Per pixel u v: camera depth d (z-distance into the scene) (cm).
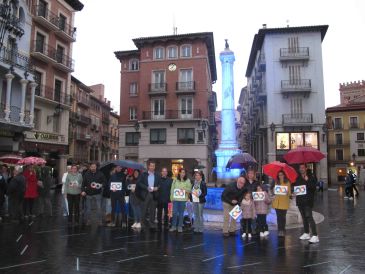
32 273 614
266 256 748
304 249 816
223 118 2158
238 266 668
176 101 4256
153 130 4269
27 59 2806
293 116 4188
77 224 1173
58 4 3384
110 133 7456
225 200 982
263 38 4475
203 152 4084
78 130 5584
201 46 4266
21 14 2850
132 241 906
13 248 819
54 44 3344
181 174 1059
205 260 713
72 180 1184
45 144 3122
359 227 1171
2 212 1350
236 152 2077
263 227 977
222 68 2197
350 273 620
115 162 1185
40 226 1139
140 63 4416
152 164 1115
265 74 4434
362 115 5734
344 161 5741
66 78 3522
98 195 1184
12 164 1819
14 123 2458
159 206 1129
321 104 4178
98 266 666
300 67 4253
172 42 4338
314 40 4262
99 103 6669
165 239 935
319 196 2777
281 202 970
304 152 980
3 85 2566
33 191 1287
